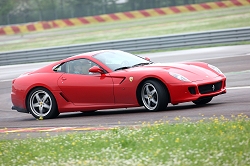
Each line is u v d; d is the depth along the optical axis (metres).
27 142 18.23
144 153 14.53
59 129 22.31
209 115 22.00
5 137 21.00
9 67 64.75
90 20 157.00
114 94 25.59
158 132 17.55
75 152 15.67
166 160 13.45
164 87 24.34
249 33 62.44
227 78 37.25
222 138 15.40
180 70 25.02
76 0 171.00
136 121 22.56
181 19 122.00
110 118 24.78
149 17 151.00
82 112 30.06
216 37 63.59
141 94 25.00
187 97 23.94
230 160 12.90
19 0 172.38
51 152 16.02
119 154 14.63
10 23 169.00
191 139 15.70
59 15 166.25
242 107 23.52
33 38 118.94
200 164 12.68
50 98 27.58
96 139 17.30
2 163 15.22
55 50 66.56
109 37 93.06
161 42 65.06
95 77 26.34
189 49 63.69
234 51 55.38
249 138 15.07
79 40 94.00
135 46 65.19
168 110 24.95
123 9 164.62
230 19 101.62
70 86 26.94
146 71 24.88
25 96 28.33
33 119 28.67
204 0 159.25
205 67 26.31
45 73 28.22
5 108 34.78
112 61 26.86
